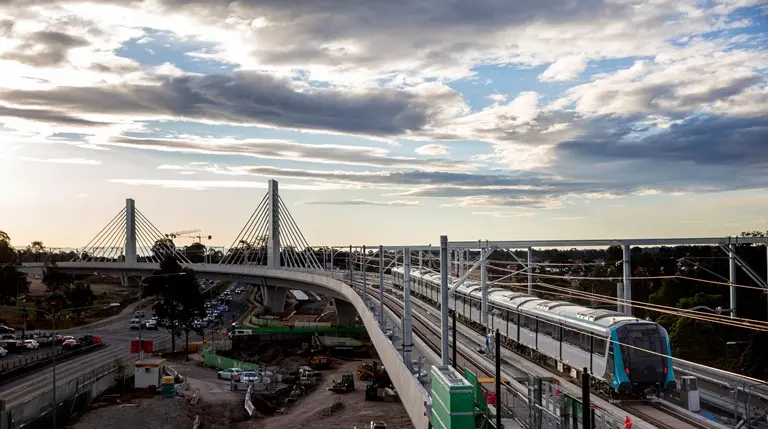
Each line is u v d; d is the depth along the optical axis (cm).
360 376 8731
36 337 10150
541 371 4709
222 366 8969
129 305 16162
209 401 7169
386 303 8819
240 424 6550
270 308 16475
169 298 9825
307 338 11656
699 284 7769
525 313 5162
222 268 17225
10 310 12725
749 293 7312
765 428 3284
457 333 6562
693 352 6269
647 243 4781
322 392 7962
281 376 8700
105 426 5469
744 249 7550
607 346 3891
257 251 19500
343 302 12494
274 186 18275
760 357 5625
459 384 3019
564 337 4481
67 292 13475
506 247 5069
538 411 3281
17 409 4819
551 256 13650
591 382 4150
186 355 9706
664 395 3869
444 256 3603
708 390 3991
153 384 7000
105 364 7806
